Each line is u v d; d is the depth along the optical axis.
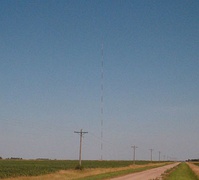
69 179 55.62
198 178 61.34
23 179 53.56
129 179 55.56
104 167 107.62
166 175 69.38
